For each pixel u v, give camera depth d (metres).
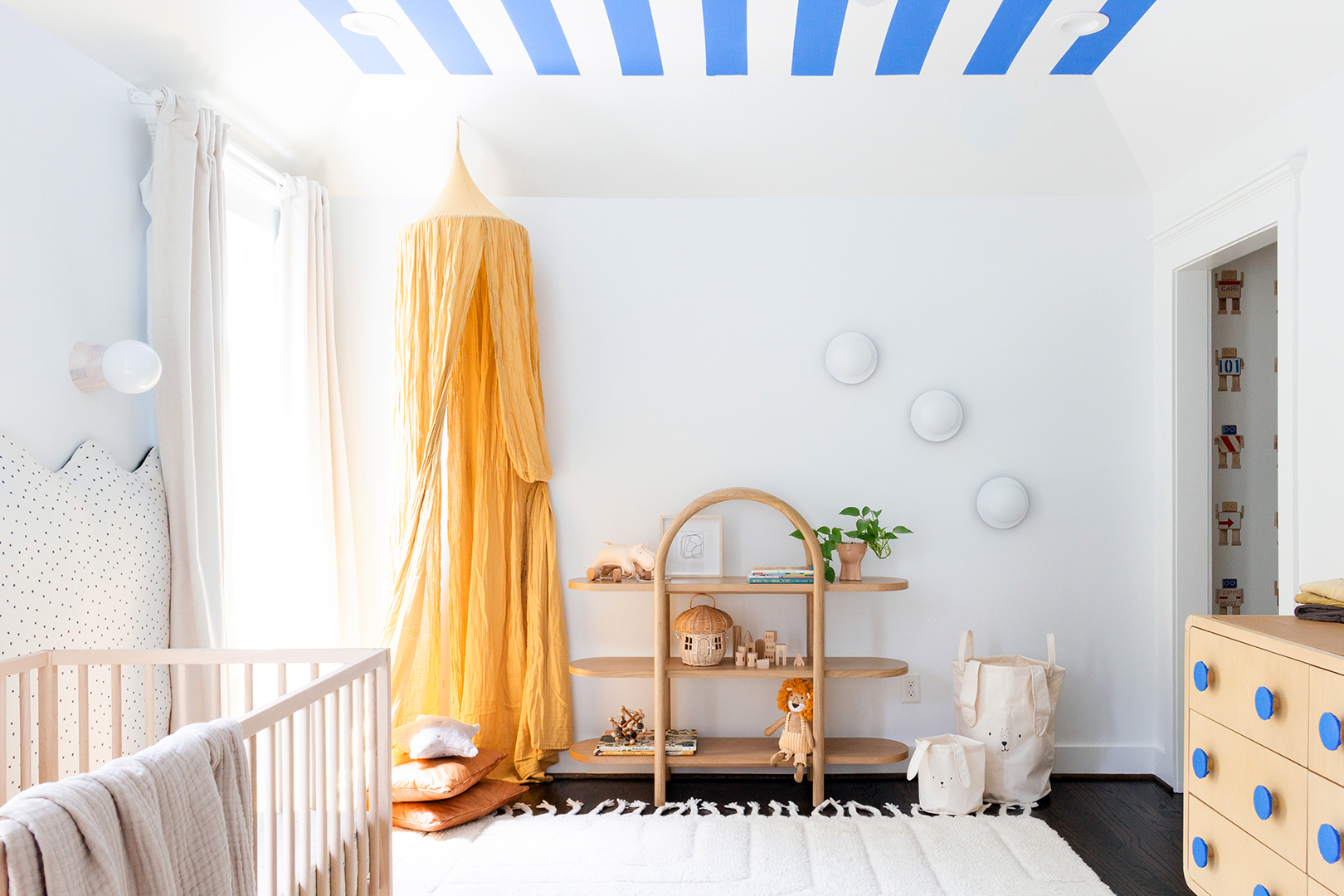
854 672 2.77
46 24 1.87
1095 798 2.82
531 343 2.99
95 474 1.93
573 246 3.13
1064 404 3.09
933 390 3.09
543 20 2.50
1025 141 2.95
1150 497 3.08
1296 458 2.25
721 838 2.48
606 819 2.63
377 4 2.40
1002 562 3.08
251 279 2.84
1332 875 1.33
